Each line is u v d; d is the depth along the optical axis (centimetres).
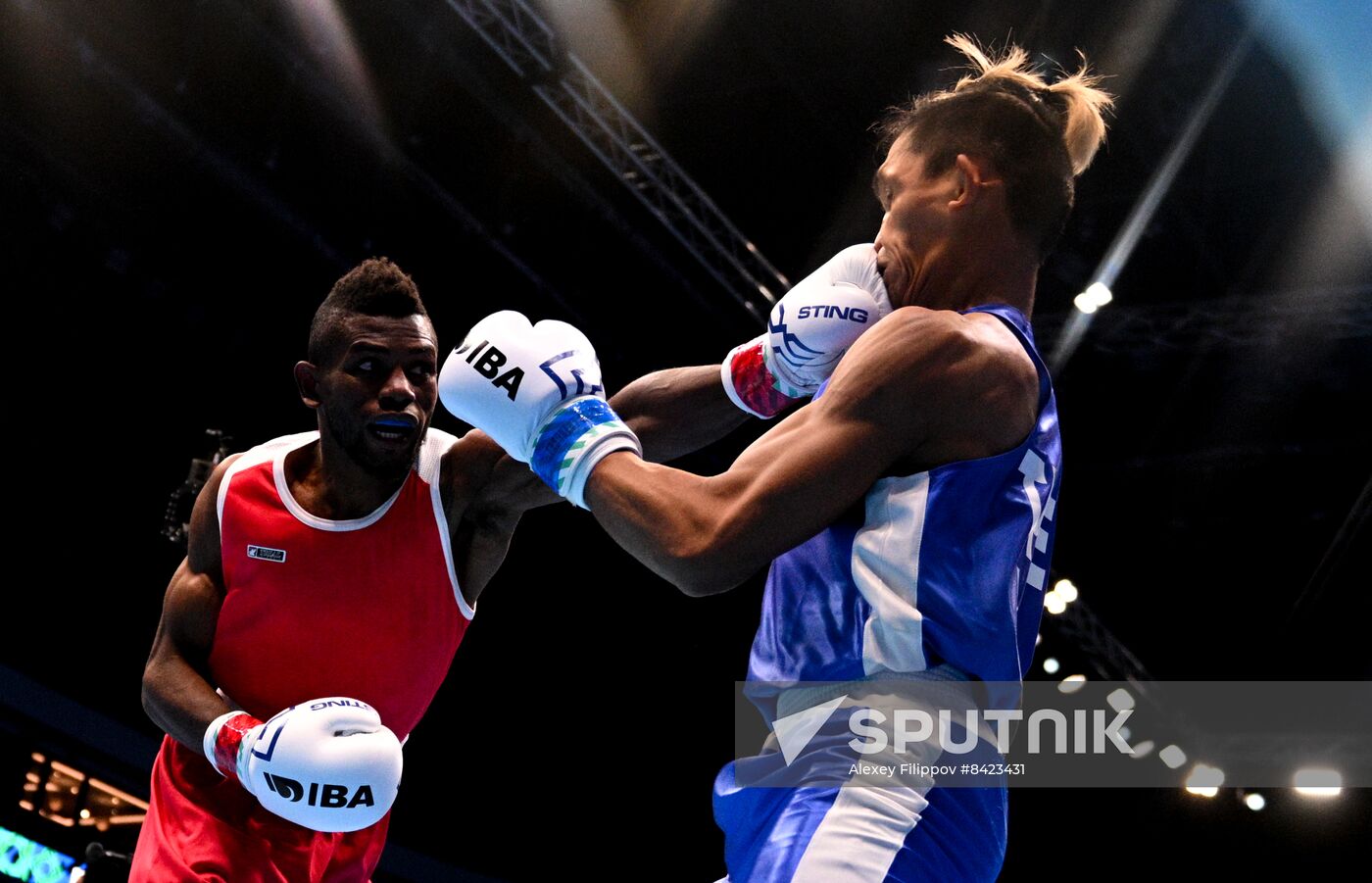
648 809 1132
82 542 898
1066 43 796
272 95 902
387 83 906
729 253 949
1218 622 1145
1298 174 851
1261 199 878
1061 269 958
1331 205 862
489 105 916
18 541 860
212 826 213
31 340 888
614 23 850
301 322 989
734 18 848
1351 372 985
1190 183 874
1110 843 1138
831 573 149
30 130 866
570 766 1125
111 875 596
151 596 930
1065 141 176
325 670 216
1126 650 1130
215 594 219
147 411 941
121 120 879
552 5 834
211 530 219
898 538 144
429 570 218
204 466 697
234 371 973
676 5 839
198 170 910
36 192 878
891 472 149
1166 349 1001
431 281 1020
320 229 965
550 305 1038
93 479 915
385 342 207
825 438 142
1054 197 168
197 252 931
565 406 162
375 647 216
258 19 859
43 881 782
